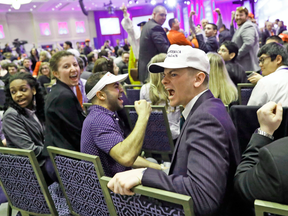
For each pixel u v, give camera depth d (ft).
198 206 2.41
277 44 6.96
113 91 4.71
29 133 6.33
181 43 11.30
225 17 53.26
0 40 56.90
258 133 2.97
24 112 6.34
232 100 6.69
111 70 8.58
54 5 51.88
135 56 15.15
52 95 5.94
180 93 3.19
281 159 2.00
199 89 3.17
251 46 13.01
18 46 48.11
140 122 4.40
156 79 6.82
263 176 2.12
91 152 4.40
